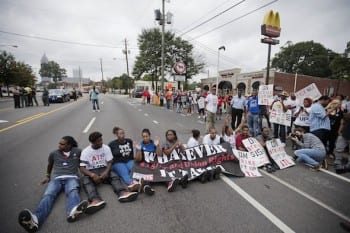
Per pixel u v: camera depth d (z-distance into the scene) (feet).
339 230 9.40
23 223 8.62
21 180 13.73
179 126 34.04
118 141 14.51
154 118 42.68
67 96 92.22
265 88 24.61
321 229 9.44
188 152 15.48
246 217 10.23
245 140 17.52
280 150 17.88
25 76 131.95
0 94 122.62
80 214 10.15
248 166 16.08
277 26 29.86
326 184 14.01
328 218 10.27
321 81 86.53
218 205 11.27
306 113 21.48
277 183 14.10
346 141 16.44
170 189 12.64
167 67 119.55
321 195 12.51
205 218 10.12
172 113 52.54
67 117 41.37
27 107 60.95
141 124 35.14
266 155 17.29
